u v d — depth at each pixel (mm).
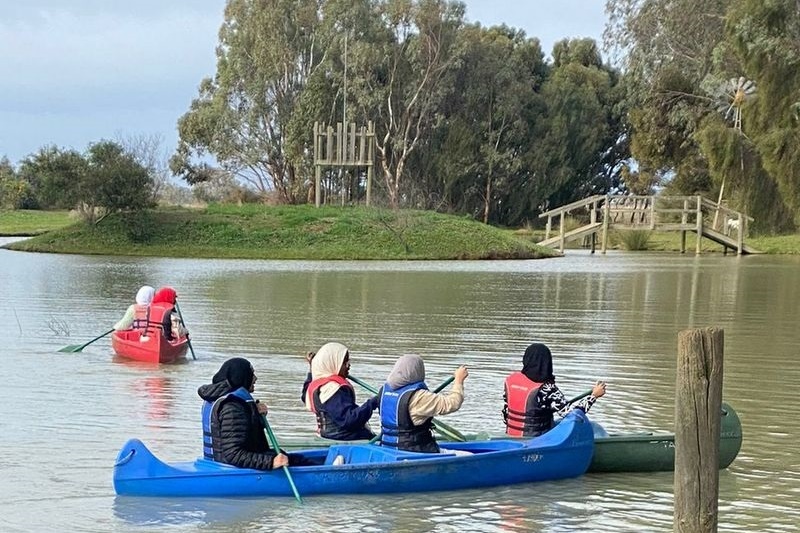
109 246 45188
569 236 51625
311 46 68688
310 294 26766
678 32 56312
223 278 31844
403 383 9211
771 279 33219
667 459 9781
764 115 41656
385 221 47438
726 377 14695
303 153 68188
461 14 67812
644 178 70062
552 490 9117
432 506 8609
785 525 8297
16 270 33969
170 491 8711
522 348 17328
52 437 10656
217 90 72375
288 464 8836
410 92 68125
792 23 40688
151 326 15844
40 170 47125
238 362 8930
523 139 71562
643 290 28984
